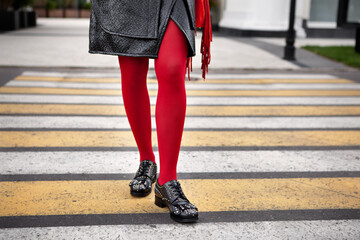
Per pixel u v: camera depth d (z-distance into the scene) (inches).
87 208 73.0
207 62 75.2
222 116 149.1
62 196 77.9
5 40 402.9
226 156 104.7
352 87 215.9
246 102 174.6
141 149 80.7
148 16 65.5
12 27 561.6
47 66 254.7
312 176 91.6
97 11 69.7
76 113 146.5
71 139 115.4
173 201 69.3
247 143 116.4
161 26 64.8
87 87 199.3
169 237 63.6
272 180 88.8
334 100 181.3
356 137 124.5
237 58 318.3
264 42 464.4
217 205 75.7
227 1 639.8
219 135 124.2
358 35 348.8
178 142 70.3
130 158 101.0
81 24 802.2
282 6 550.6
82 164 95.7
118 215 70.7
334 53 341.4
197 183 86.2
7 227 65.4
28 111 146.9
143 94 75.6
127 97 74.8
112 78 227.0
